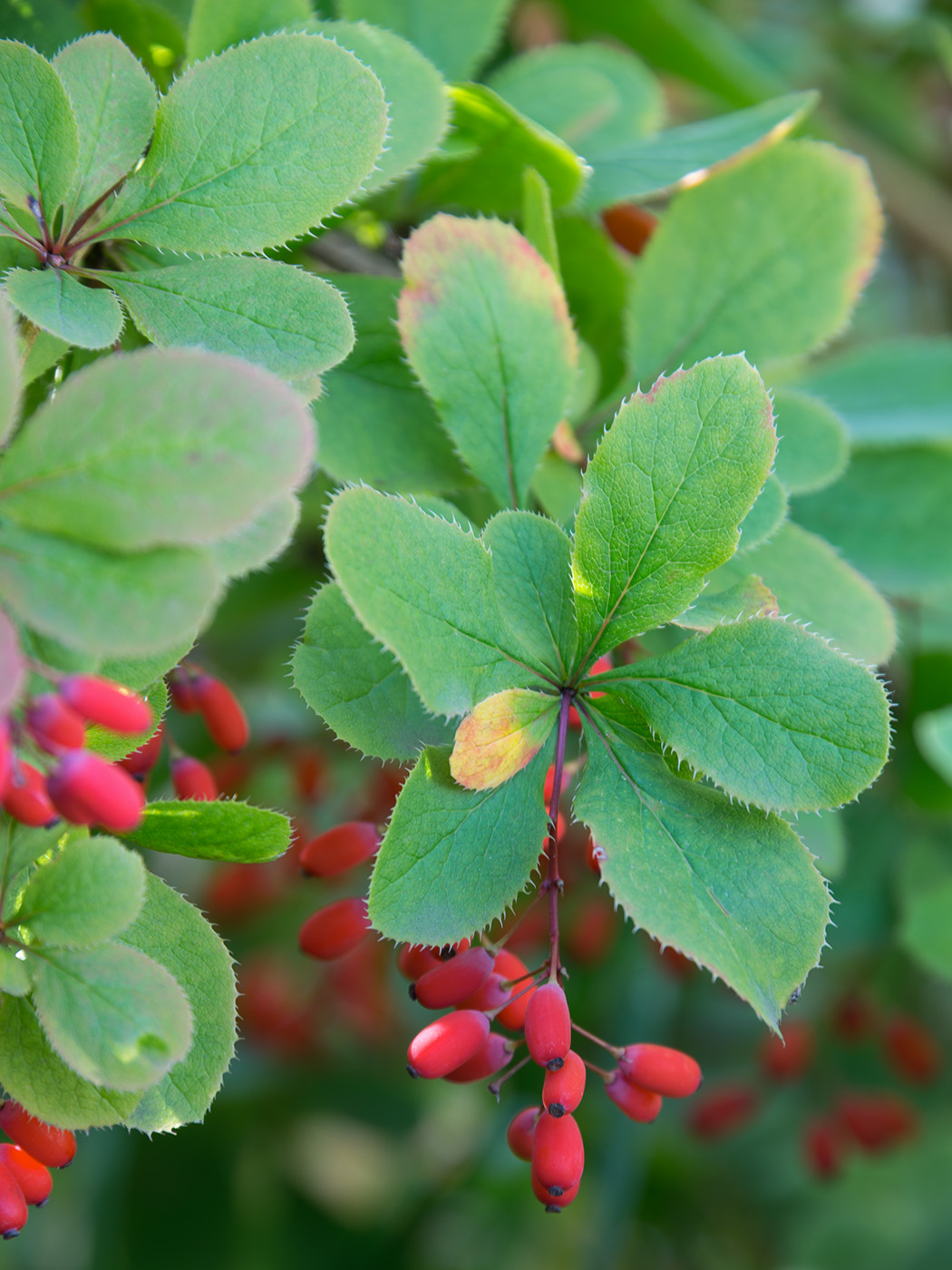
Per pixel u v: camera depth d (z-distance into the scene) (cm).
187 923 40
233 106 42
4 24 47
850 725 40
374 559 39
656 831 40
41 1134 40
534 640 41
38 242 41
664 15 66
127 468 37
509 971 42
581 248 49
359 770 64
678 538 41
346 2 50
